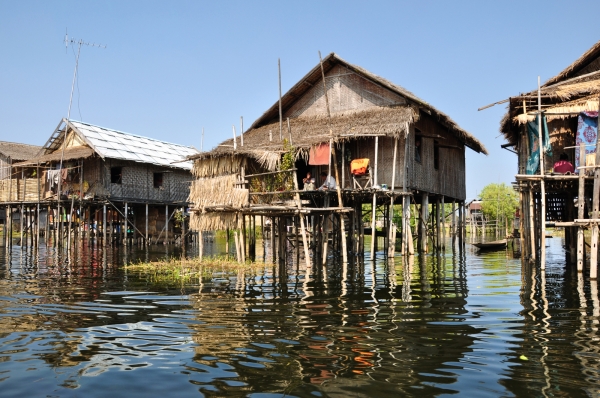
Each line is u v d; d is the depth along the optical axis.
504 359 5.86
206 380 5.26
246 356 6.03
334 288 11.37
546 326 7.44
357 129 18.41
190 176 36.34
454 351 6.17
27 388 5.10
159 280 12.99
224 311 8.68
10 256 22.06
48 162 30.70
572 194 17.66
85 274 14.60
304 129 21.20
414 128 20.78
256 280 12.83
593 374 5.34
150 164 33.00
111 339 6.84
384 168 19.73
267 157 16.70
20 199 31.41
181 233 35.78
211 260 18.62
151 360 5.93
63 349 6.40
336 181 17.20
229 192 17.33
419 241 23.58
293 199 17.17
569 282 12.20
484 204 55.22
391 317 8.10
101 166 30.08
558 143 16.42
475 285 11.84
